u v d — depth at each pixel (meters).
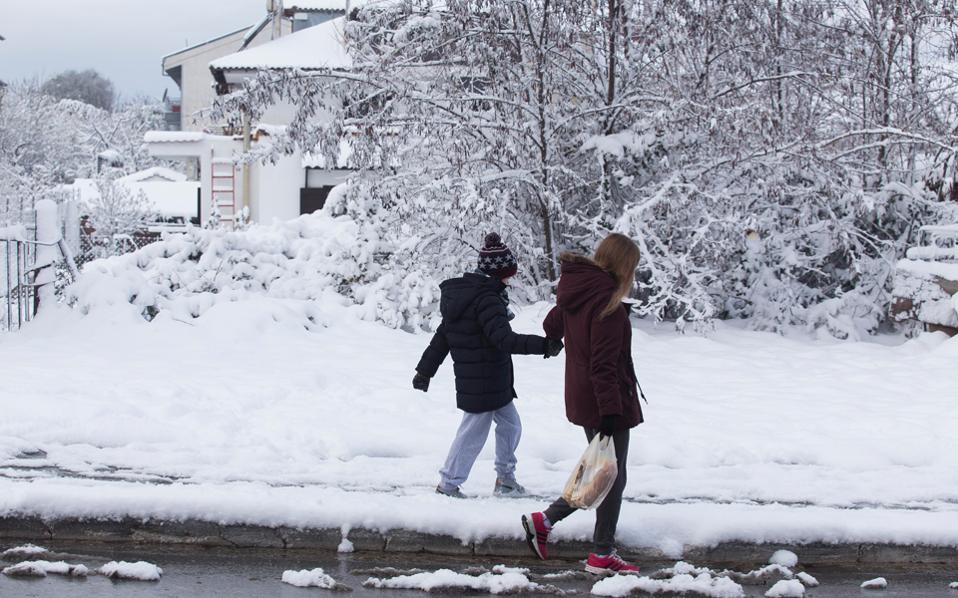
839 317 14.66
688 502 6.30
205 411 8.11
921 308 13.69
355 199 14.46
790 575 5.44
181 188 48.12
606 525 5.38
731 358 12.30
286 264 14.48
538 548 5.43
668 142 14.75
